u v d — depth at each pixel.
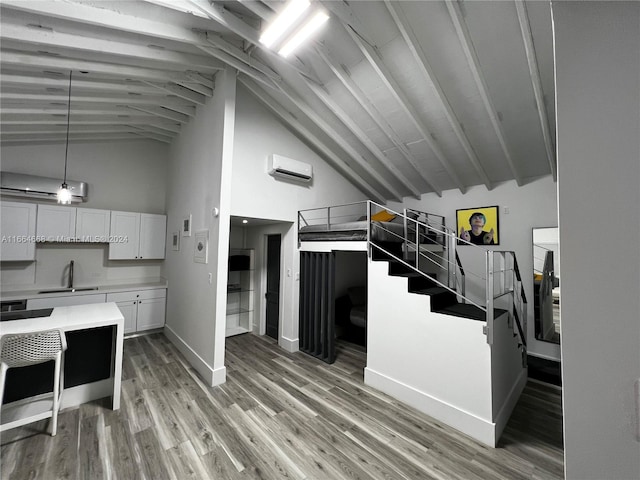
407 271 3.42
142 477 1.85
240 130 3.69
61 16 2.07
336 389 3.07
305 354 4.11
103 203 4.68
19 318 2.52
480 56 2.60
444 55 2.67
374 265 3.15
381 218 4.28
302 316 4.23
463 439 2.28
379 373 3.06
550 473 1.94
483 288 4.52
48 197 4.09
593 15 0.56
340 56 2.94
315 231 3.98
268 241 4.99
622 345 0.51
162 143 5.35
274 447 2.15
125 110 3.83
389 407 2.71
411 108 3.23
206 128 3.72
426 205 5.27
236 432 2.32
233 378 3.30
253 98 3.85
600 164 0.54
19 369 2.42
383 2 2.35
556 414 2.66
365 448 2.16
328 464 1.99
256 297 5.14
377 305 3.11
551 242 3.94
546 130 3.09
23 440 2.15
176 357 3.86
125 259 4.80
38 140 4.06
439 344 2.56
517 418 2.59
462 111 3.28
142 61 2.98
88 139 4.47
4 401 2.35
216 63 3.22
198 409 2.64
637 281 0.50
